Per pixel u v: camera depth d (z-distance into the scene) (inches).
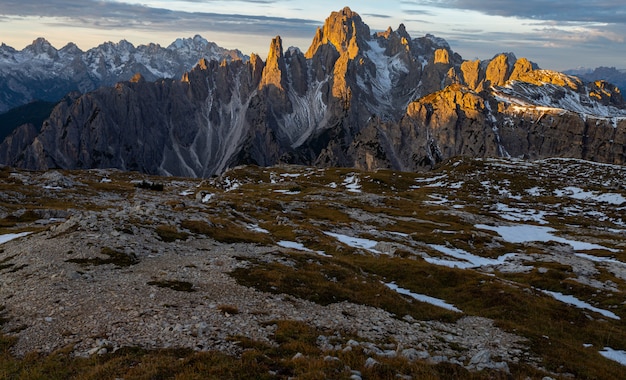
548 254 3149.6
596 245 3848.4
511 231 4399.6
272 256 1902.1
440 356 975.0
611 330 1550.2
